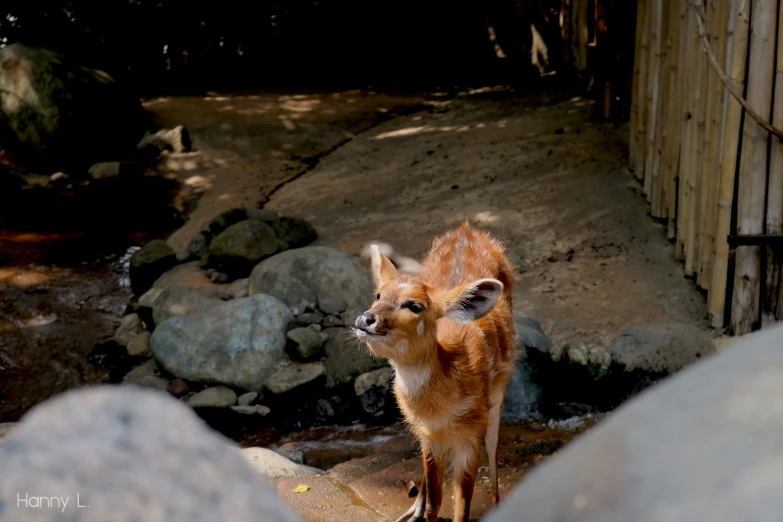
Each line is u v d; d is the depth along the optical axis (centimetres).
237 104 1317
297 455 569
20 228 959
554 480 91
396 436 609
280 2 1440
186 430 99
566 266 754
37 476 90
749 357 95
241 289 780
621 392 614
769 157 609
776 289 622
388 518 453
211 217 961
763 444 81
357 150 1131
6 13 1330
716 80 643
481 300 409
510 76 1473
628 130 1007
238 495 95
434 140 1111
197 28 1466
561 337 665
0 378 694
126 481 91
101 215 996
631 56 1012
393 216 898
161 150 1150
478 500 476
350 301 732
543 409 612
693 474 82
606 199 846
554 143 1012
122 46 1415
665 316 679
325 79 1509
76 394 101
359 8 1533
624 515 82
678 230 733
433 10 1535
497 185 920
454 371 410
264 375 677
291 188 1023
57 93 1123
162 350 693
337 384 673
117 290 839
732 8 605
